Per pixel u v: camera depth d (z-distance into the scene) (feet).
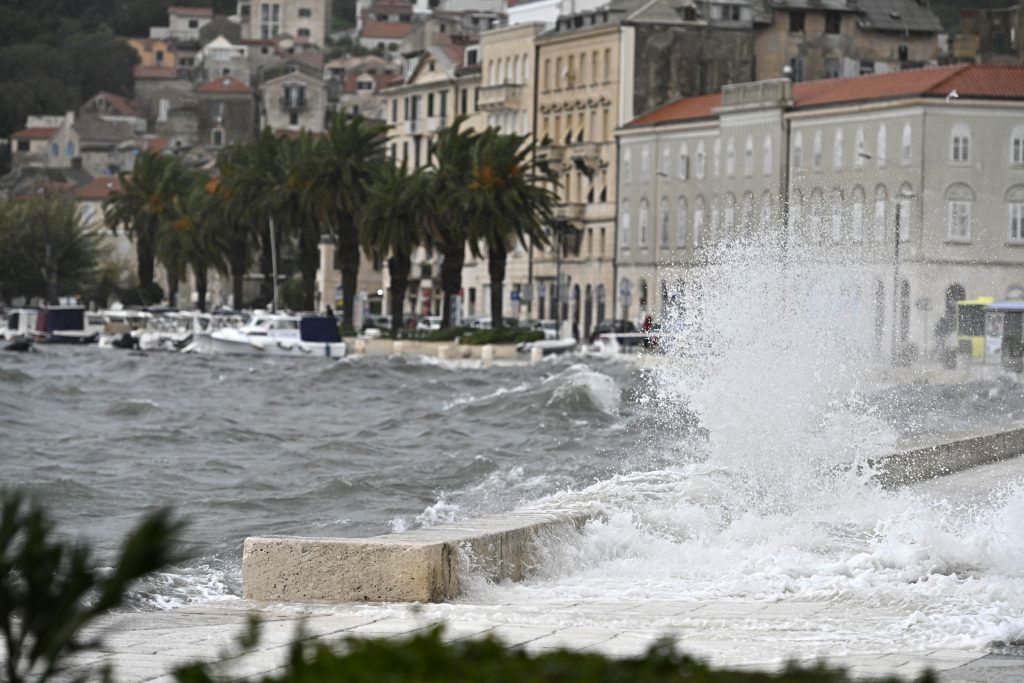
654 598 153.17
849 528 205.05
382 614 137.28
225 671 106.42
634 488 216.54
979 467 303.48
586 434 494.59
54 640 55.52
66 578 55.88
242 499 339.57
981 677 111.34
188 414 584.40
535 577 165.68
